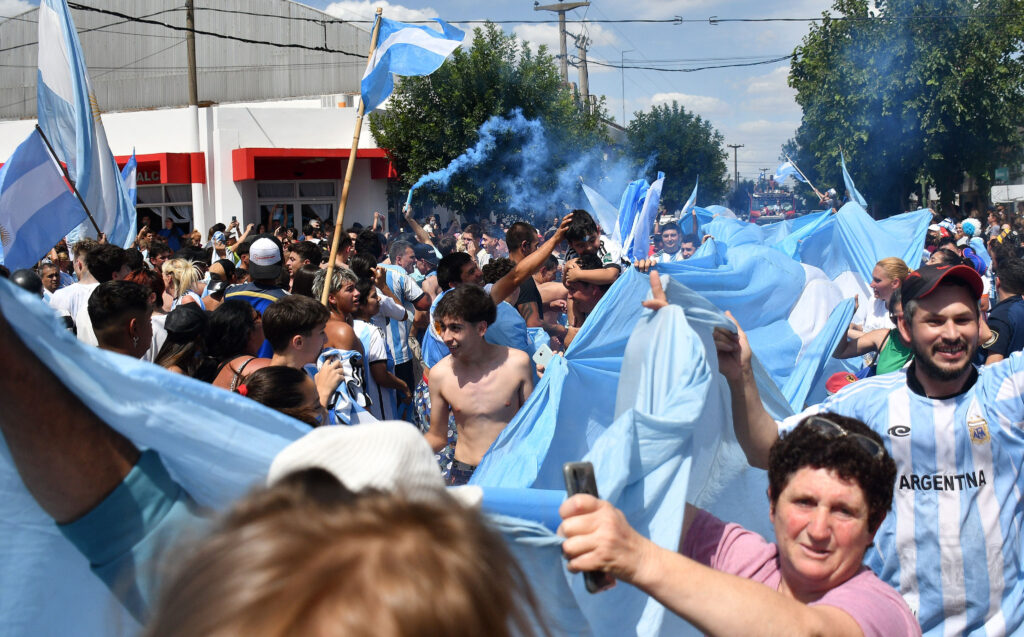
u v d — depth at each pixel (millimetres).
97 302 4016
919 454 2705
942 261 6254
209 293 7680
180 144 27969
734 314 6043
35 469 1438
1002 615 2695
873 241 7816
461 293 4414
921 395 2744
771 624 1606
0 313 1316
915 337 2705
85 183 6250
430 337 5762
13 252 5766
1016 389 2662
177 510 1535
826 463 1875
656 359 2508
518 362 4516
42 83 6297
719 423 2641
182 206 28547
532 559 1750
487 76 25234
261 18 35156
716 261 6852
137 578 1483
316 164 27797
